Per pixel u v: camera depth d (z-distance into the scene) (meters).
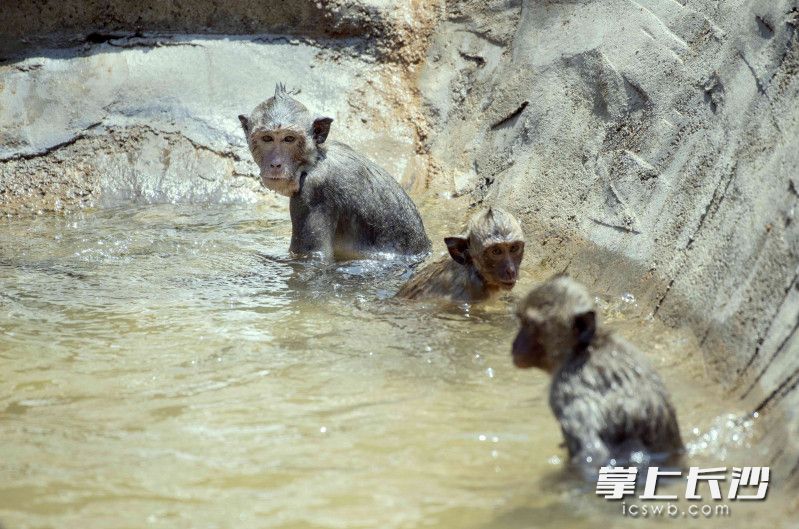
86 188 17.64
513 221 11.88
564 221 13.84
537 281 12.81
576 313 7.83
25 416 9.00
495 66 18.11
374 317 11.62
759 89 11.54
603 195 13.45
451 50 18.98
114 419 8.88
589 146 14.57
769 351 8.45
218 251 14.75
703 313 9.85
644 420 7.41
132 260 14.29
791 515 6.64
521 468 7.68
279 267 13.97
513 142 16.59
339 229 14.68
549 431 8.32
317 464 7.88
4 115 18.34
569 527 6.77
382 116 18.61
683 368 9.34
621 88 14.61
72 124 18.28
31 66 18.94
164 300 12.43
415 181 17.64
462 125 18.03
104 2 19.38
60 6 19.33
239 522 7.03
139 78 18.80
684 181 12.00
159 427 8.69
